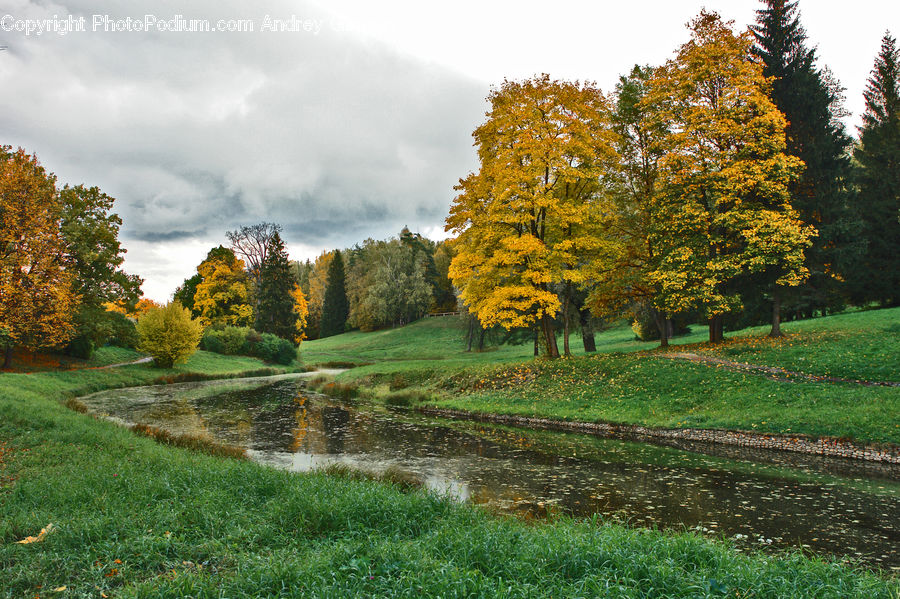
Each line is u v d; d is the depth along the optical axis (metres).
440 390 29.72
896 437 13.97
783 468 13.41
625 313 33.03
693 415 18.61
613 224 30.12
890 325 24.55
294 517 7.71
